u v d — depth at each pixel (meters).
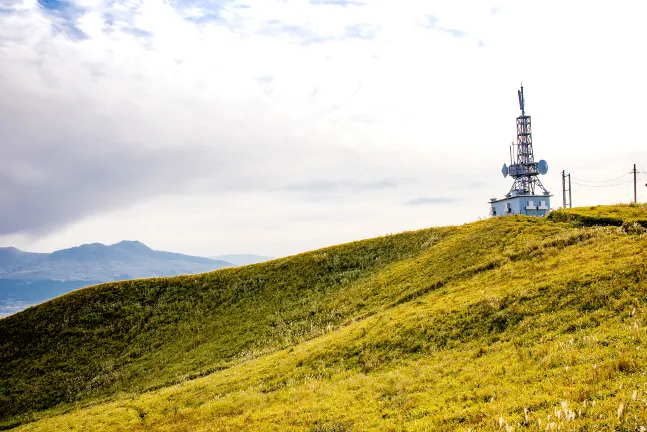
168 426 22.16
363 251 58.09
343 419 16.41
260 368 29.14
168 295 57.66
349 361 25.00
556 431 9.90
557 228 39.09
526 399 12.80
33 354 47.06
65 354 46.34
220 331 45.31
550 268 28.11
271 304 49.12
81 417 29.88
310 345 30.95
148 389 35.53
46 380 41.78
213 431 19.06
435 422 13.45
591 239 31.66
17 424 35.22
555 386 13.17
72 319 53.16
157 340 46.88
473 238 44.62
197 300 54.97
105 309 54.94
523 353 17.64
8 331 51.78
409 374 20.08
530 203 97.25
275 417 18.75
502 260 34.50
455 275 35.78
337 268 54.59
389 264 50.19
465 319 24.22
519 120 108.06
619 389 11.34
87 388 39.44
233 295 54.31
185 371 37.75
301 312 44.03
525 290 24.59
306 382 23.61
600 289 21.02
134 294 58.50
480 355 19.72
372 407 17.06
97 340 48.59
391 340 25.31
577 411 10.67
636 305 18.50
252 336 41.72
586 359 14.65
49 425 30.52
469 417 12.99
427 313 27.33
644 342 14.31
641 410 9.64
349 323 35.72
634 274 21.41
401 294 37.66
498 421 11.65
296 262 59.66
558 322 19.77
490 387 15.11
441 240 51.62
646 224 34.44
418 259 46.44
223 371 32.81
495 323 22.59
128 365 42.47
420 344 23.69
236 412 21.53
